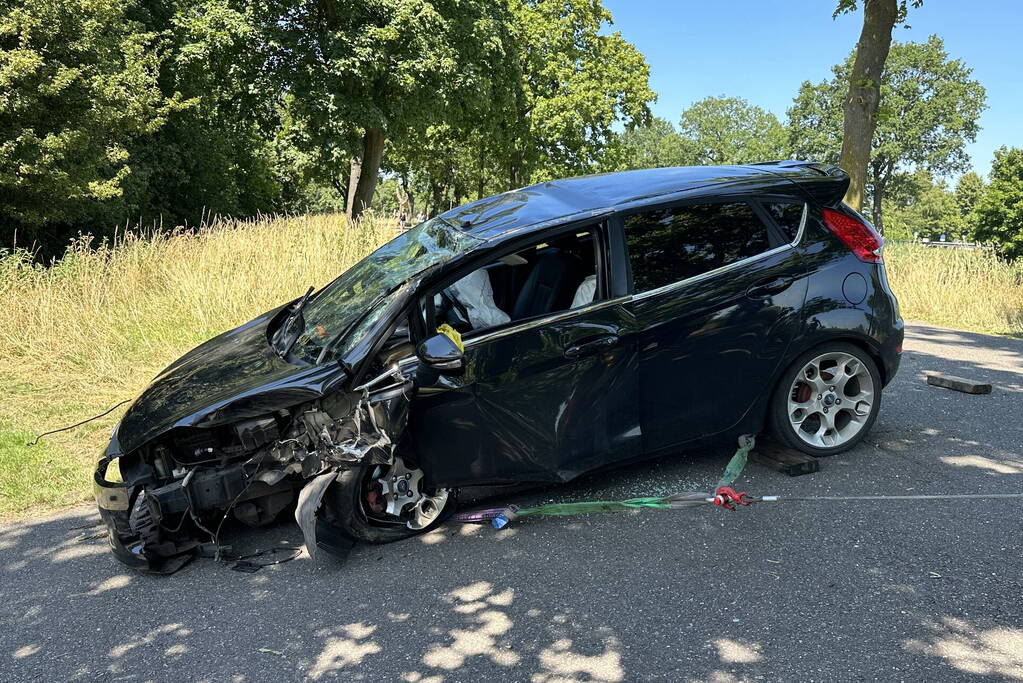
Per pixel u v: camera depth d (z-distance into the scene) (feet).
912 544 12.01
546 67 135.33
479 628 10.58
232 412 11.89
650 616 10.57
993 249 41.37
